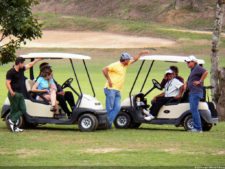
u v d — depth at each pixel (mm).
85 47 126625
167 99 35594
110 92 35562
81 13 182875
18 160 25188
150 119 35812
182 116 35375
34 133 33312
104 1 184500
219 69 42562
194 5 165500
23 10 39906
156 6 172250
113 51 120625
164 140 31141
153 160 25406
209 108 36031
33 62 34688
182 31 140000
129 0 180750
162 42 131125
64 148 28312
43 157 25891
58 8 189875
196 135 33219
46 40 137375
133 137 32188
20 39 41594
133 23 152750
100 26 151000
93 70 95562
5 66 100062
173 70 36031
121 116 36438
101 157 26031
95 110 34312
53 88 34688
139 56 36562
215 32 43281
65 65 101875
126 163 24656
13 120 33719
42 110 34656
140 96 36625
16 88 33969
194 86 34406
